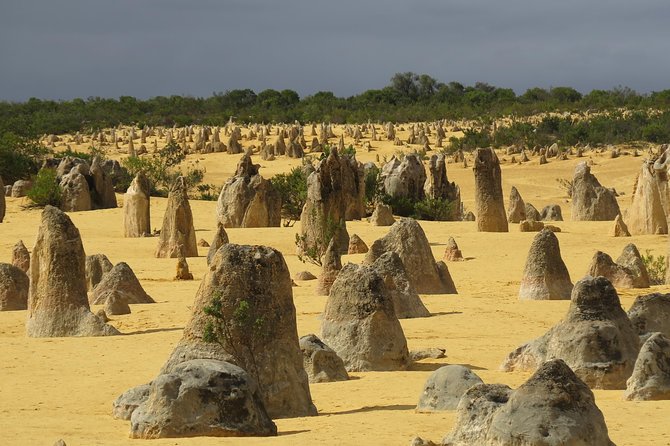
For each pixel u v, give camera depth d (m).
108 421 18.02
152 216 69.38
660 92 184.25
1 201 67.25
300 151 119.56
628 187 98.06
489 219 57.56
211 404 16.34
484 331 28.25
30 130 131.00
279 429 16.97
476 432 14.13
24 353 26.14
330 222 49.69
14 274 35.50
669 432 15.64
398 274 30.75
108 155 126.50
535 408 13.71
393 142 137.25
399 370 23.14
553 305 32.69
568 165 113.25
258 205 63.09
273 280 18.98
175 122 189.38
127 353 25.81
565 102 192.38
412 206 72.56
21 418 18.34
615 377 20.33
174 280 42.12
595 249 49.09
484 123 158.12
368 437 15.59
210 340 18.52
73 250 29.20
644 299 22.41
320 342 22.23
